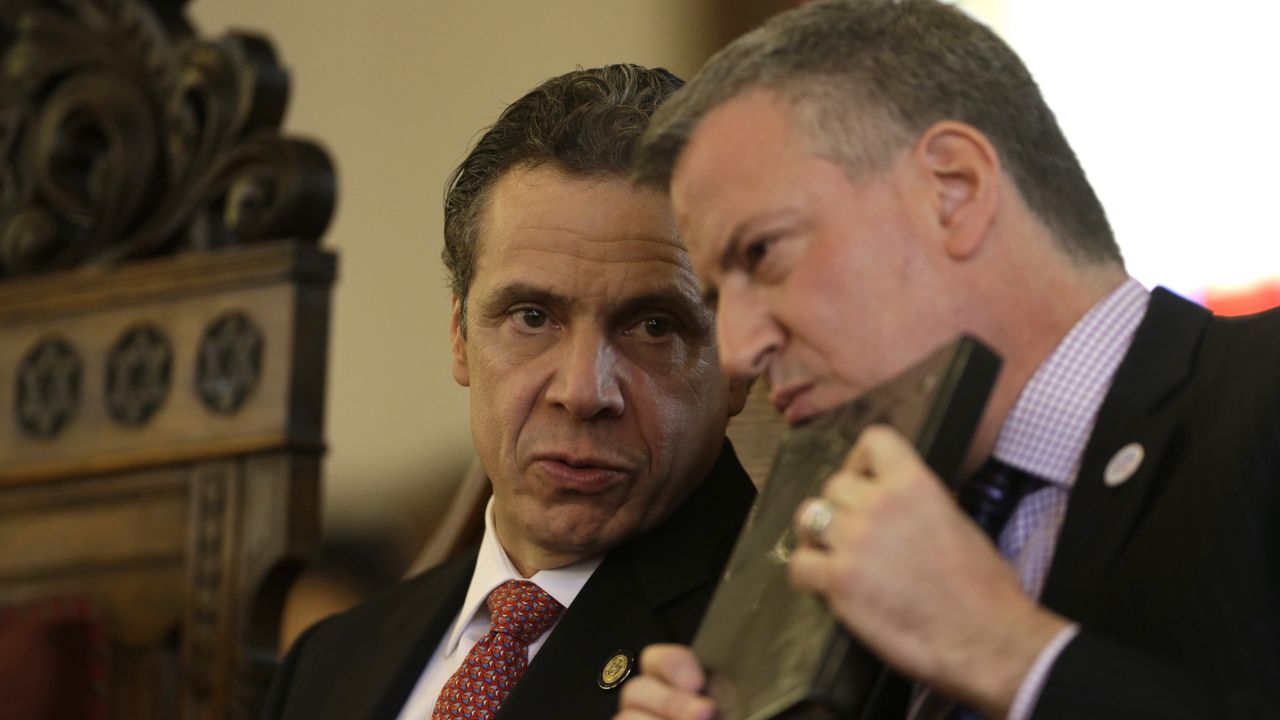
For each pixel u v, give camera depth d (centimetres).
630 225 520
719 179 405
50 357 817
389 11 1933
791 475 414
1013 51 424
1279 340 399
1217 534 372
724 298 409
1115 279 425
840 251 396
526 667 543
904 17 416
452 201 566
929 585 346
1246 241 1534
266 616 735
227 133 792
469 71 1881
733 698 379
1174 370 409
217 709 729
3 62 891
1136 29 1602
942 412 369
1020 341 411
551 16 1834
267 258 752
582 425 524
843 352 396
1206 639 364
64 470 794
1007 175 408
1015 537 420
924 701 419
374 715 571
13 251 863
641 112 530
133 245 821
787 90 405
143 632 761
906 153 400
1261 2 1546
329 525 1861
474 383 545
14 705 745
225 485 747
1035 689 339
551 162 527
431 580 632
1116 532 391
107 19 858
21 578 802
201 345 767
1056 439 412
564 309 523
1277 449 377
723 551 537
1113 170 1598
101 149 872
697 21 1745
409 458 1858
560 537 535
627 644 519
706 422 539
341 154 1936
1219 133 1556
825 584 349
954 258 400
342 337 1909
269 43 809
